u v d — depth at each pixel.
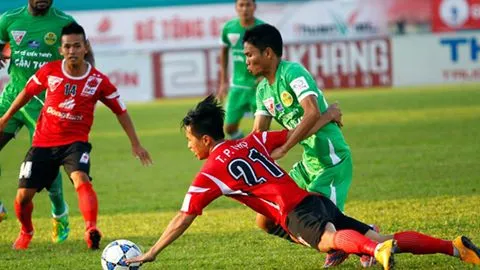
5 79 55.38
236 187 13.24
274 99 14.92
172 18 60.34
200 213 13.16
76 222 21.52
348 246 12.71
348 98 52.53
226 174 13.20
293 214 13.30
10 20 19.89
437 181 24.42
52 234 19.53
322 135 14.91
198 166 30.88
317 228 13.07
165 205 23.30
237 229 19.06
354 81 57.47
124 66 58.03
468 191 22.48
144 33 60.59
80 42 17.08
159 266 15.59
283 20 59.41
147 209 22.78
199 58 57.47
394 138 34.91
